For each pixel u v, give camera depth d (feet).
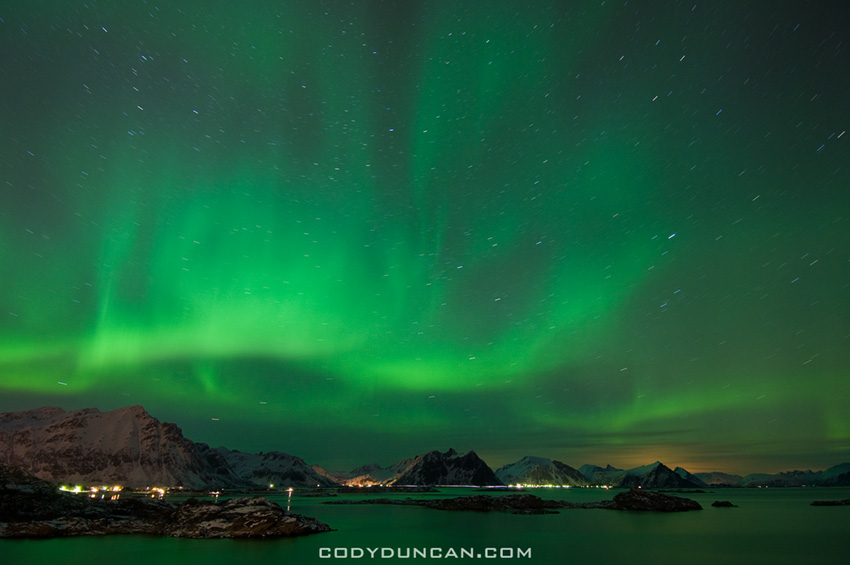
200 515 174.50
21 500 178.70
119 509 192.75
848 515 302.04
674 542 171.73
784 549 156.35
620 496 353.31
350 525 222.89
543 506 355.36
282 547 146.10
